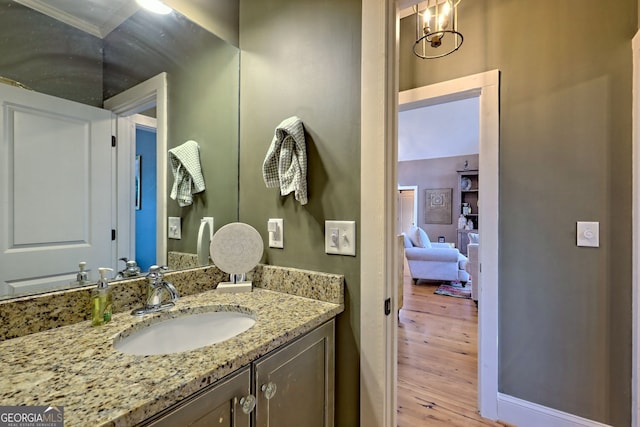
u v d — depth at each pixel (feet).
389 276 3.22
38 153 2.87
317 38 3.68
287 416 2.71
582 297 4.75
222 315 3.38
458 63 5.69
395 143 3.29
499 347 5.40
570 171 4.83
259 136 4.22
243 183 4.39
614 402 4.53
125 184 3.52
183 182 4.04
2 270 2.59
